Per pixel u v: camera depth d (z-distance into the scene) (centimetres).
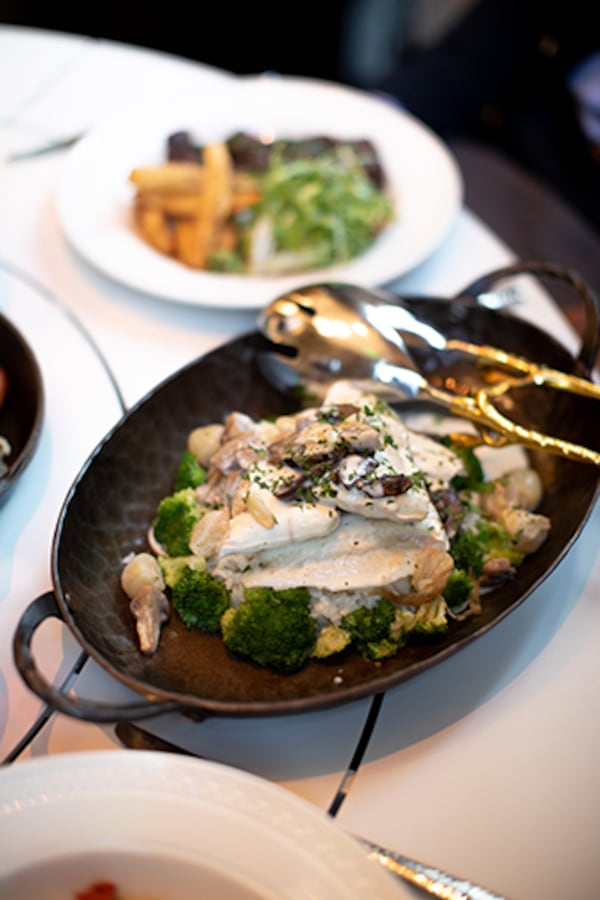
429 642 50
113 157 76
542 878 44
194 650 50
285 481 50
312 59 154
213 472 55
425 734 48
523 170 116
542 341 60
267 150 74
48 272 70
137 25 152
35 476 57
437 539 51
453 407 57
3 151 79
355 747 48
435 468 54
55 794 42
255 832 42
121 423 55
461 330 62
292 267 70
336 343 60
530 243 96
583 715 48
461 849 45
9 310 67
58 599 47
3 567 53
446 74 116
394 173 77
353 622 49
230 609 50
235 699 48
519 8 115
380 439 51
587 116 108
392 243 71
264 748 47
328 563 51
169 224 71
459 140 115
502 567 52
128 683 45
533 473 56
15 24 148
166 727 48
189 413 58
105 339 66
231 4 153
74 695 49
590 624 51
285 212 71
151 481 56
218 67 153
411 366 59
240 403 60
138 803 42
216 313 68
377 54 156
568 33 115
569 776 47
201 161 72
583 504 53
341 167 73
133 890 43
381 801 46
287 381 61
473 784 46
